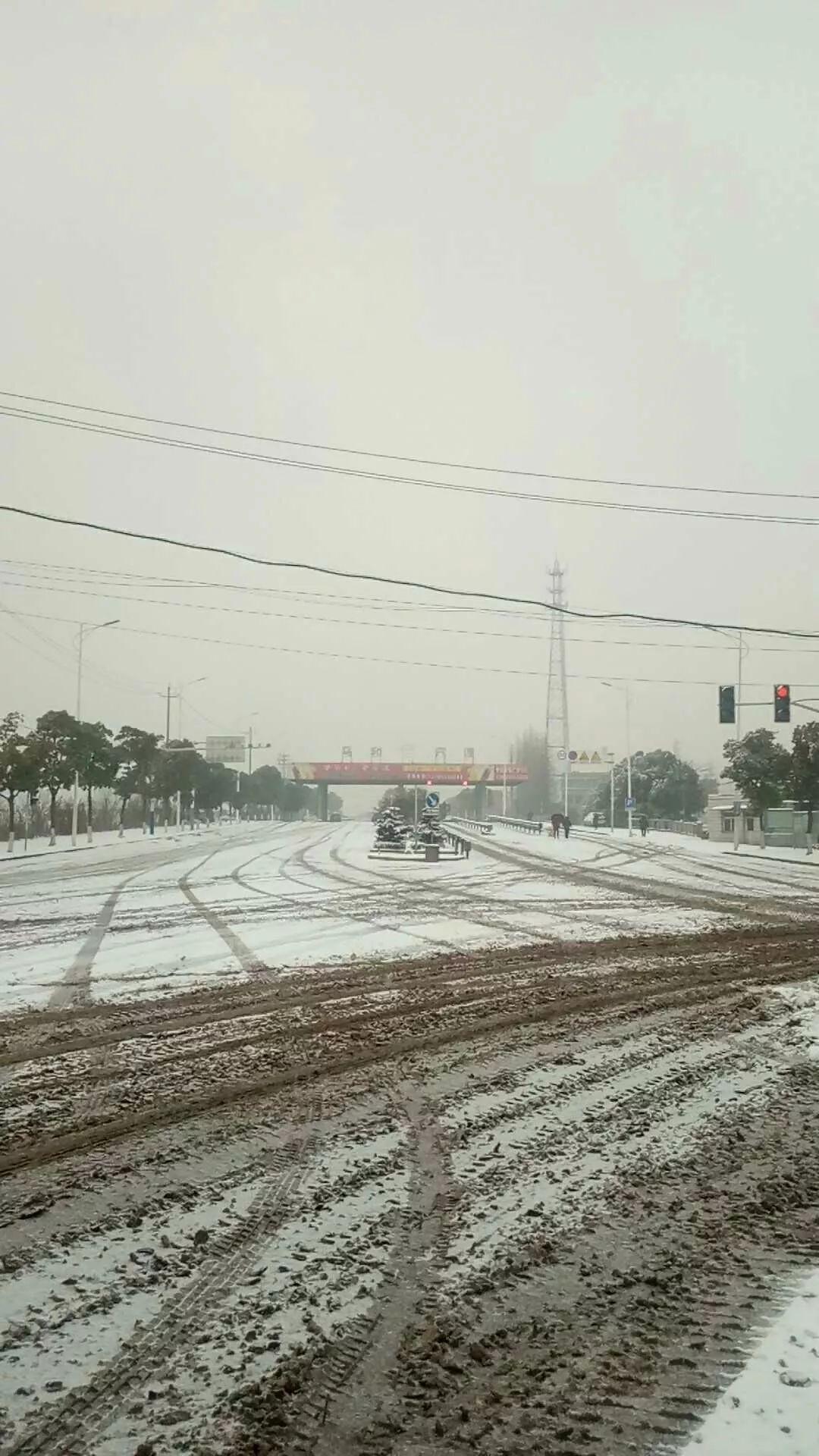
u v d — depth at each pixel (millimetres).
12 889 30234
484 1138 7438
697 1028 11422
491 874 37938
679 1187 6516
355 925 21250
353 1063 9648
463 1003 12828
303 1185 6383
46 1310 4738
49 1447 3781
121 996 13125
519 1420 3975
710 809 71188
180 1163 6766
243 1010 12250
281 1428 3904
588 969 15727
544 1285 5102
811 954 17531
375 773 132750
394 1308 4816
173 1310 4762
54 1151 7008
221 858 48594
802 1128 7797
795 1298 4973
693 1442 3818
